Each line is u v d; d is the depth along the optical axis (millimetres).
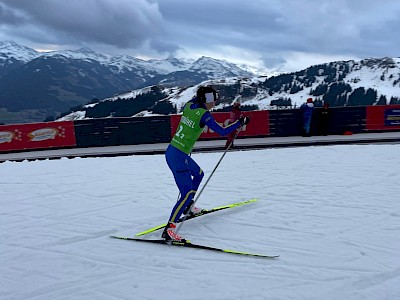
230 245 4145
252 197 5926
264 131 16203
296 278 3369
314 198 5730
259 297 3084
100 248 4203
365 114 16141
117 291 3268
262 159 9055
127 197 6215
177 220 4297
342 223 4664
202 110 4191
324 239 4199
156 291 3240
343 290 3145
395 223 4613
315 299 3029
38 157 13742
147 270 3639
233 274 3492
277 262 3699
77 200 6141
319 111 15906
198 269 3619
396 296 3035
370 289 3146
